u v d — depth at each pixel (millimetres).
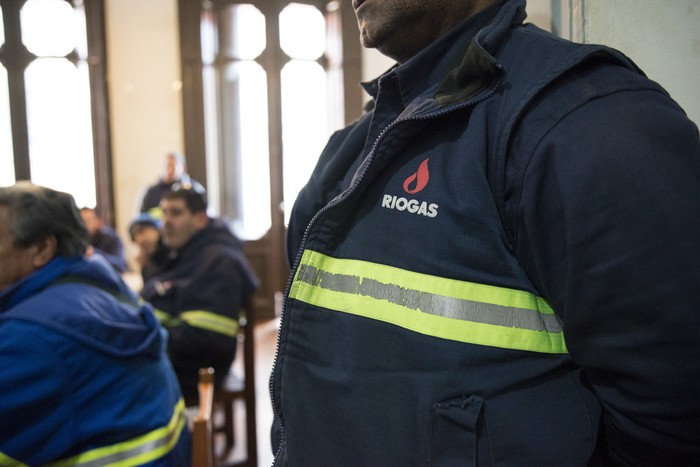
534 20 964
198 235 2424
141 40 4973
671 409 472
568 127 497
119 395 1180
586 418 544
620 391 510
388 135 592
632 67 549
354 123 804
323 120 5539
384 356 576
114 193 5047
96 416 1144
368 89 789
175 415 1344
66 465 1126
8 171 5121
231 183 5383
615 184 467
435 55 636
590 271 481
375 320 587
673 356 458
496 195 539
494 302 543
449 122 583
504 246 543
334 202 632
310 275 657
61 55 5086
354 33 5195
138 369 1237
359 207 634
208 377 1513
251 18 5270
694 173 472
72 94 5129
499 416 533
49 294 1158
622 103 494
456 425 535
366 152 688
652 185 459
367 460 581
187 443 1421
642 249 458
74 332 1106
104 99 4953
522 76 547
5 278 1198
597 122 489
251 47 5316
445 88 596
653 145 472
